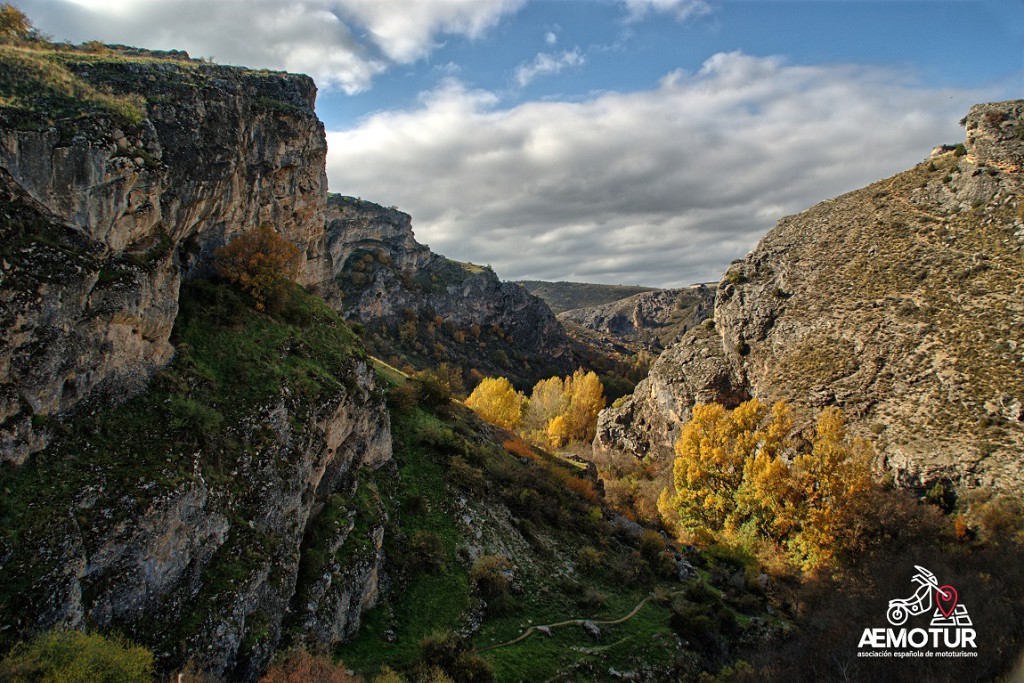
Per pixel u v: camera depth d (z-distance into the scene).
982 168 68.38
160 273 23.42
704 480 52.69
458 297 173.00
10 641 13.74
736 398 76.50
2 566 14.38
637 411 93.88
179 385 23.14
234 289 31.38
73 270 18.94
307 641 20.86
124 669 14.52
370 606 25.69
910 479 50.66
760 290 79.38
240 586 19.23
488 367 159.12
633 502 64.19
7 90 20.06
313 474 25.53
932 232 68.25
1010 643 26.70
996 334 53.28
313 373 29.34
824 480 44.03
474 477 39.19
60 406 18.58
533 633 28.80
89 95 22.67
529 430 92.88
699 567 46.81
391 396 44.88
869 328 63.38
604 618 32.75
